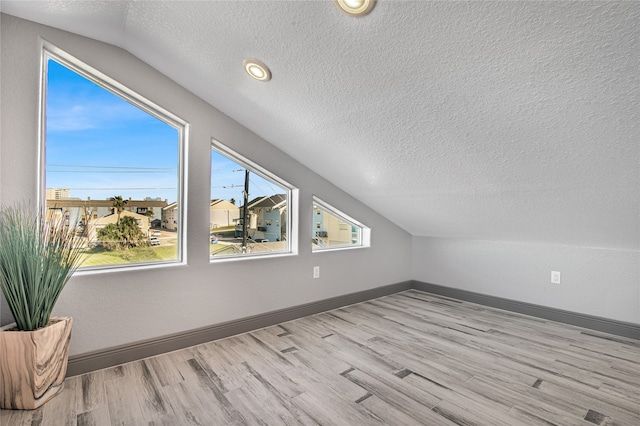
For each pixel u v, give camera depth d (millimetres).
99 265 2234
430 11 1280
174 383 1960
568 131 1660
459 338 2678
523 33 1244
